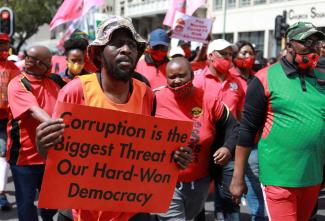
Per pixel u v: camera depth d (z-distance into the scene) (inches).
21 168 164.1
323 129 127.3
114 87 102.0
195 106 153.8
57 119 94.0
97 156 99.0
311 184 130.3
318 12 948.6
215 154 152.7
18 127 163.0
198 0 314.0
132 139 100.9
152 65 243.4
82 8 315.3
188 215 159.3
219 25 1247.5
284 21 625.6
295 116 127.2
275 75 130.3
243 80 230.4
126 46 98.0
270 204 132.6
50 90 169.5
